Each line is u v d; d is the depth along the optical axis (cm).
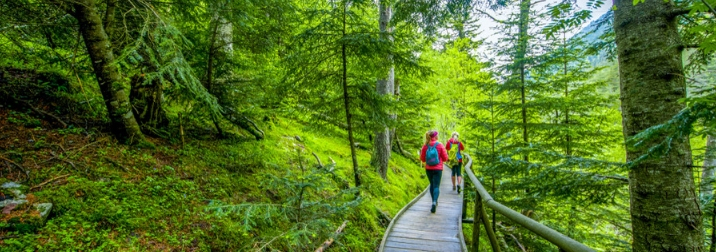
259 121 789
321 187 391
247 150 613
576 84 920
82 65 518
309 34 546
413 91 1446
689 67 356
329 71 620
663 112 291
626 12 322
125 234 304
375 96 613
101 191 345
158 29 422
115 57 492
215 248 343
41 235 268
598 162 355
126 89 611
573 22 192
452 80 1404
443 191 961
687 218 290
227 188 457
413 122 1473
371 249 521
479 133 1084
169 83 552
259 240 360
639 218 315
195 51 572
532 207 620
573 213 699
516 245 802
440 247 509
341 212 400
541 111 885
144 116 527
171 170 439
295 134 916
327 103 627
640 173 313
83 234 286
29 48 520
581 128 808
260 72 696
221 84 595
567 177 389
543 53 845
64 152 388
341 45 575
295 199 371
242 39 620
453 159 971
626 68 321
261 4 566
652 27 302
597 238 709
